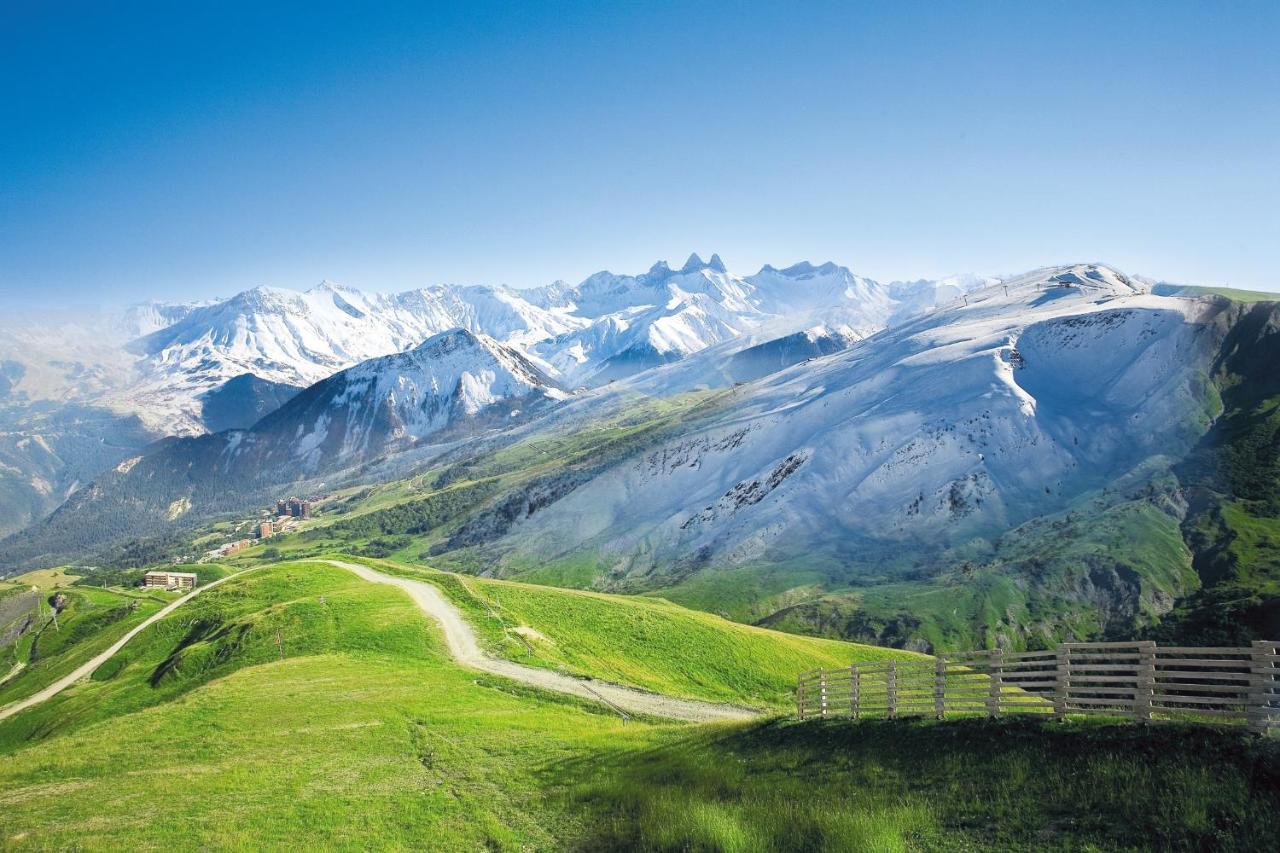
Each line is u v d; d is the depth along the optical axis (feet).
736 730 130.52
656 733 144.87
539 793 109.70
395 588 378.94
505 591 390.63
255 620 305.53
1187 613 531.91
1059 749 81.35
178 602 533.55
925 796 80.23
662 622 351.05
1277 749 68.74
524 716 171.22
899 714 108.88
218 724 160.25
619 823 90.99
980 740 89.71
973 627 595.06
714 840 77.15
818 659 349.41
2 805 112.27
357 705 176.14
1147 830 65.21
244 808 104.63
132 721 166.91
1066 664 88.33
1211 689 76.23
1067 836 67.26
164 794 113.19
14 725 325.62
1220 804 65.05
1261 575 542.57
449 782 116.78
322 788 113.60
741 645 336.70
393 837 92.68
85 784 121.80
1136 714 81.87
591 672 257.34
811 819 78.23
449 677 219.00
